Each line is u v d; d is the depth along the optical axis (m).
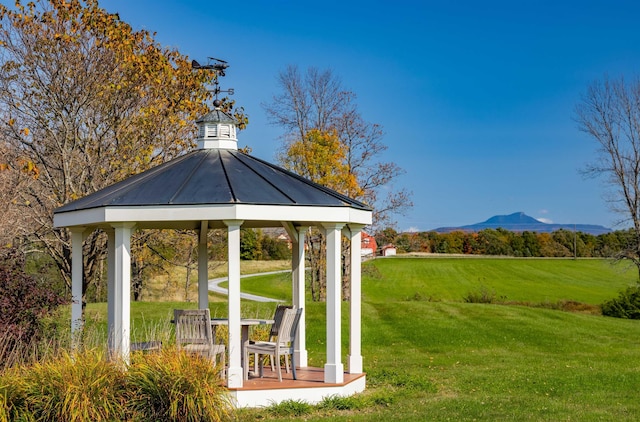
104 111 18.12
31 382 9.66
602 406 11.45
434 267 66.56
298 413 10.66
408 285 55.03
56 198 17.67
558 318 25.70
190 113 19.06
